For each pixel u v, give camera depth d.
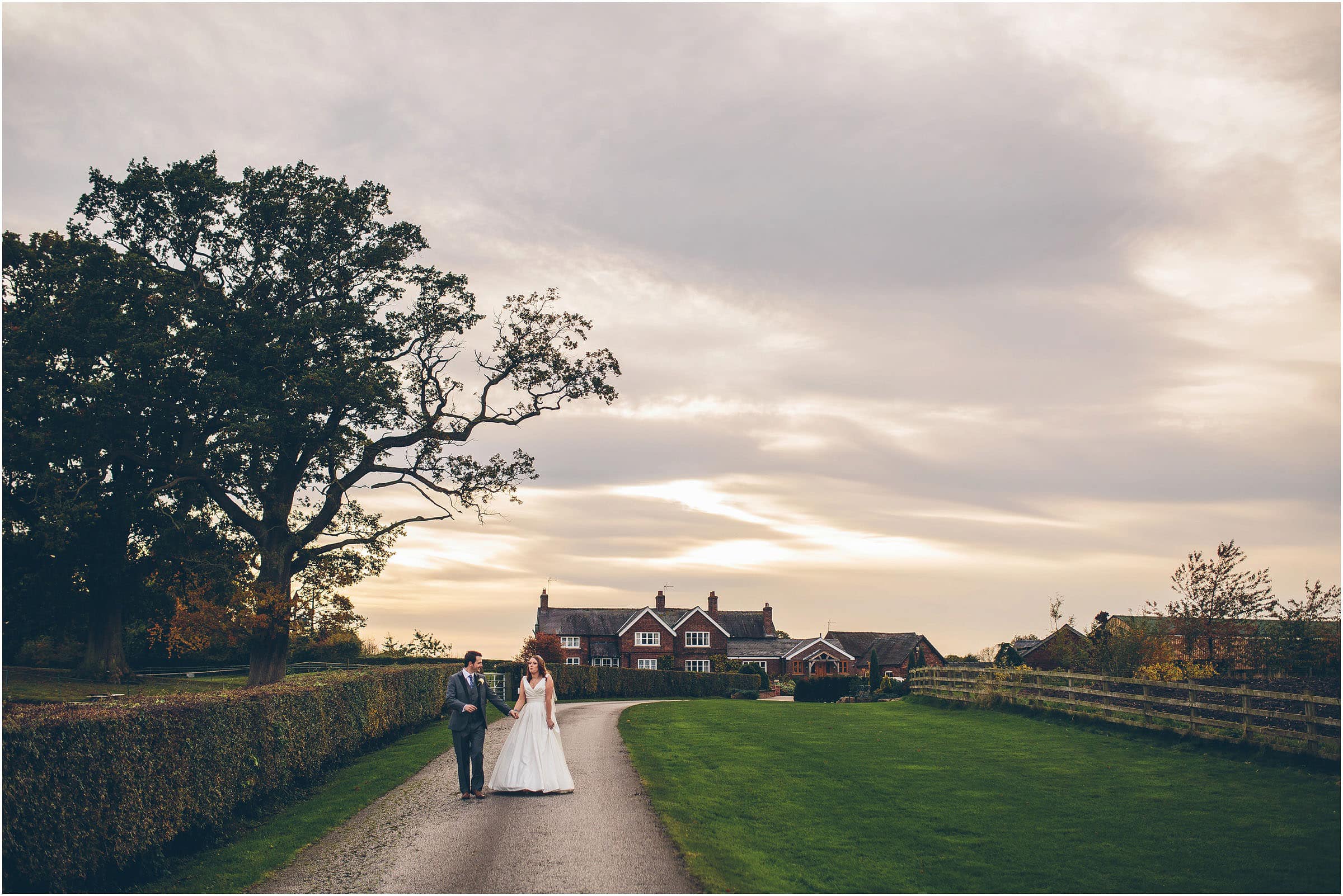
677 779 15.59
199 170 33.56
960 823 12.73
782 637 97.94
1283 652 23.28
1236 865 10.57
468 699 14.12
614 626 86.75
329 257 34.66
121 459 36.16
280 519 34.12
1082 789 15.09
